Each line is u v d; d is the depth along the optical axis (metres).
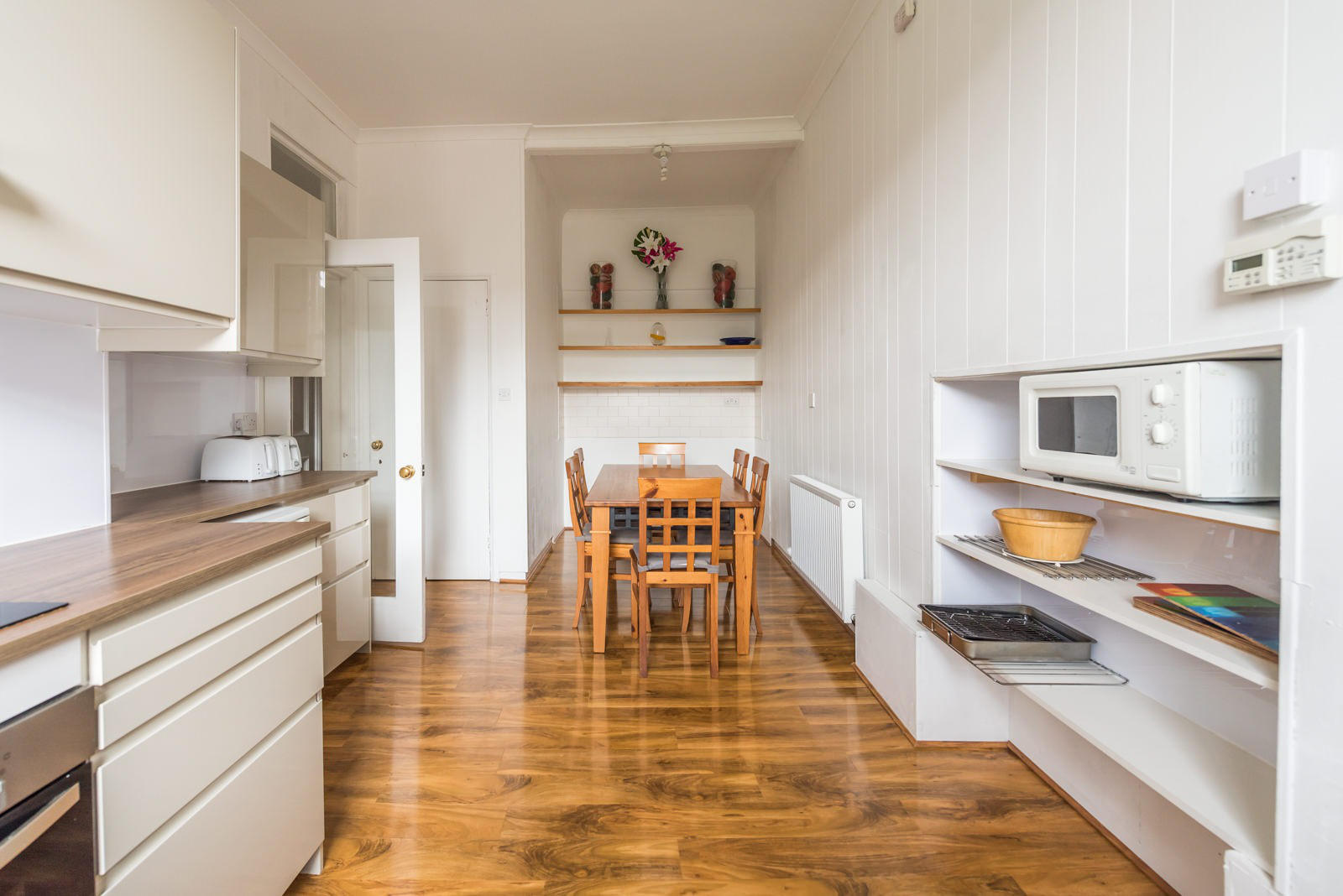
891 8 2.45
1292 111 0.91
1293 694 0.88
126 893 0.91
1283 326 0.91
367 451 3.16
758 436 5.59
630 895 1.40
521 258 3.97
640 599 2.59
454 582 4.02
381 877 1.45
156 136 1.33
